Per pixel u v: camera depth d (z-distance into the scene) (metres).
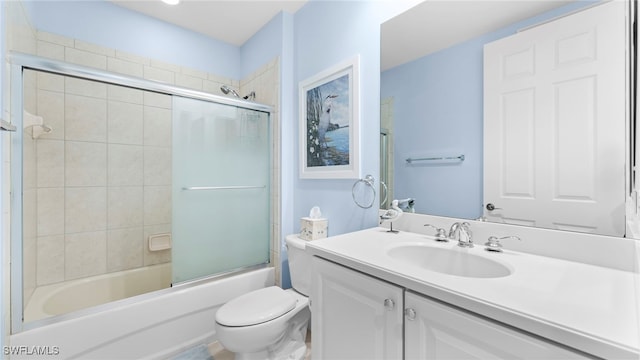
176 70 2.34
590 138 0.84
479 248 1.04
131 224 2.15
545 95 0.93
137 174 2.17
